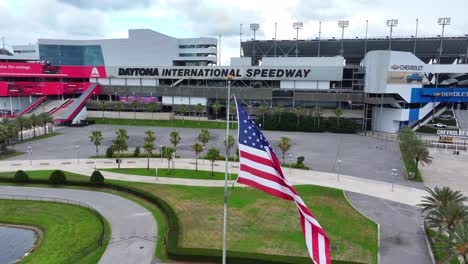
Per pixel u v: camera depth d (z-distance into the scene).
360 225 41.31
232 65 129.62
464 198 37.97
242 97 128.25
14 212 44.19
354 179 60.00
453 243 29.38
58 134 99.00
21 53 192.50
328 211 45.38
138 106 128.62
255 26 147.75
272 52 153.38
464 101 112.25
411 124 113.00
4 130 74.75
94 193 51.06
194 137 97.94
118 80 138.75
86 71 138.50
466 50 133.38
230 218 42.38
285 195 22.75
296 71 121.62
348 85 121.19
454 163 72.56
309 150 83.94
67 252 34.28
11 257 33.94
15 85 124.88
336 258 33.34
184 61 177.50
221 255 31.50
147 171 63.12
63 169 63.44
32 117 92.06
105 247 34.88
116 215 43.16
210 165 67.94
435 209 37.69
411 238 38.12
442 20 125.31
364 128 116.88
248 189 53.50
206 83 134.00
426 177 62.25
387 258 33.69
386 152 82.50
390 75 106.19
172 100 135.25
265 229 39.53
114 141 69.06
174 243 34.03
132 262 32.03
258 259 30.88
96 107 134.50
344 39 141.75
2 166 64.75
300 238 37.47
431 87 115.19
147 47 158.50
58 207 45.91
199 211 44.44
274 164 23.14
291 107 123.81
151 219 42.09
